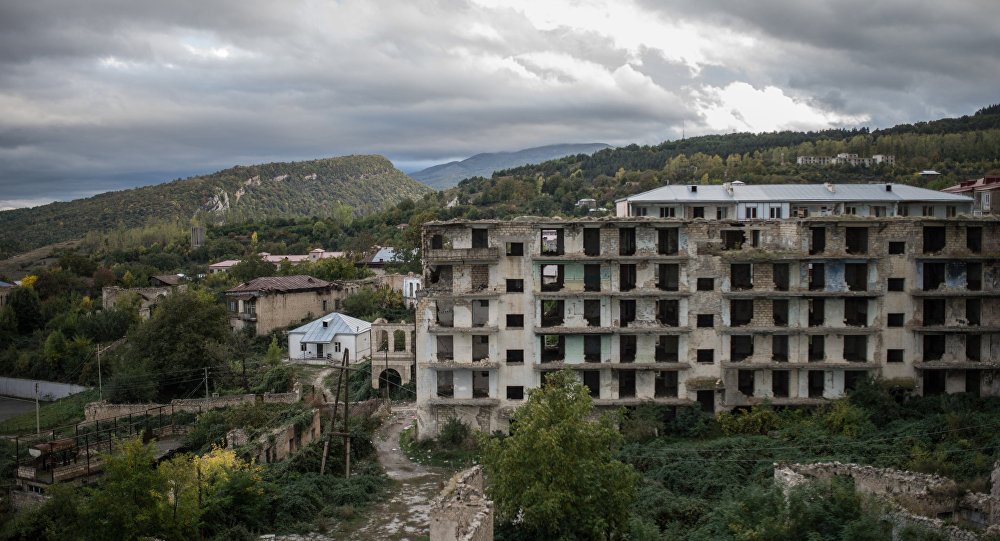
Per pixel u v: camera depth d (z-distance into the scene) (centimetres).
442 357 6444
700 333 6231
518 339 6259
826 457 5150
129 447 3916
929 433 5328
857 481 4084
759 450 5344
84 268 16462
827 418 5769
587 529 3562
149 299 13438
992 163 15988
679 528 4116
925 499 3647
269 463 5575
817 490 3450
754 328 6138
